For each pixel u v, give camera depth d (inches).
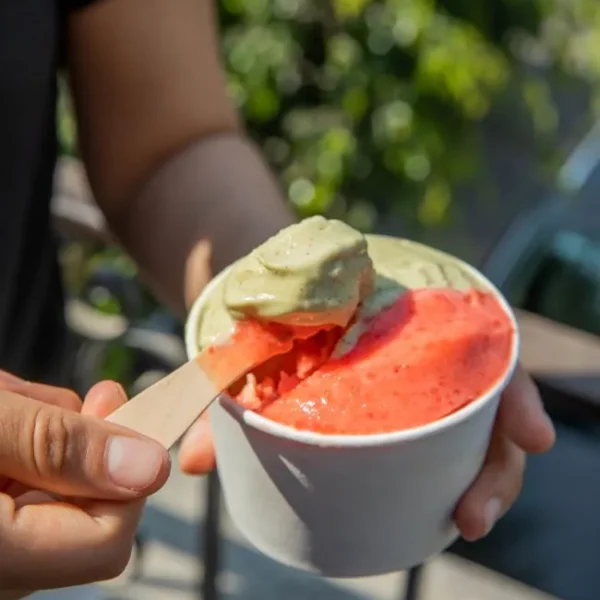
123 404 11.9
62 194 24.9
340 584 25.9
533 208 35.8
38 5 16.9
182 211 17.1
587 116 46.8
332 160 33.7
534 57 42.8
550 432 13.2
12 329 18.3
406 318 12.2
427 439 11.4
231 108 19.0
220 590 24.1
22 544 10.8
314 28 34.4
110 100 18.2
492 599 24.1
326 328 11.9
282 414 11.6
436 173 35.3
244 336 11.9
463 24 35.5
